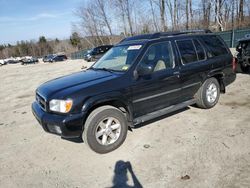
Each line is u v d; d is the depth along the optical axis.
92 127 3.58
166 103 4.52
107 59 4.89
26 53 112.94
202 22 33.38
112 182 3.03
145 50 4.22
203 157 3.37
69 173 3.30
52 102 3.57
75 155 3.78
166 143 3.88
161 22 31.52
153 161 3.39
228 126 4.31
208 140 3.85
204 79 5.04
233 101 5.72
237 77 8.44
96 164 3.47
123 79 3.88
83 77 4.16
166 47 4.52
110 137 3.83
